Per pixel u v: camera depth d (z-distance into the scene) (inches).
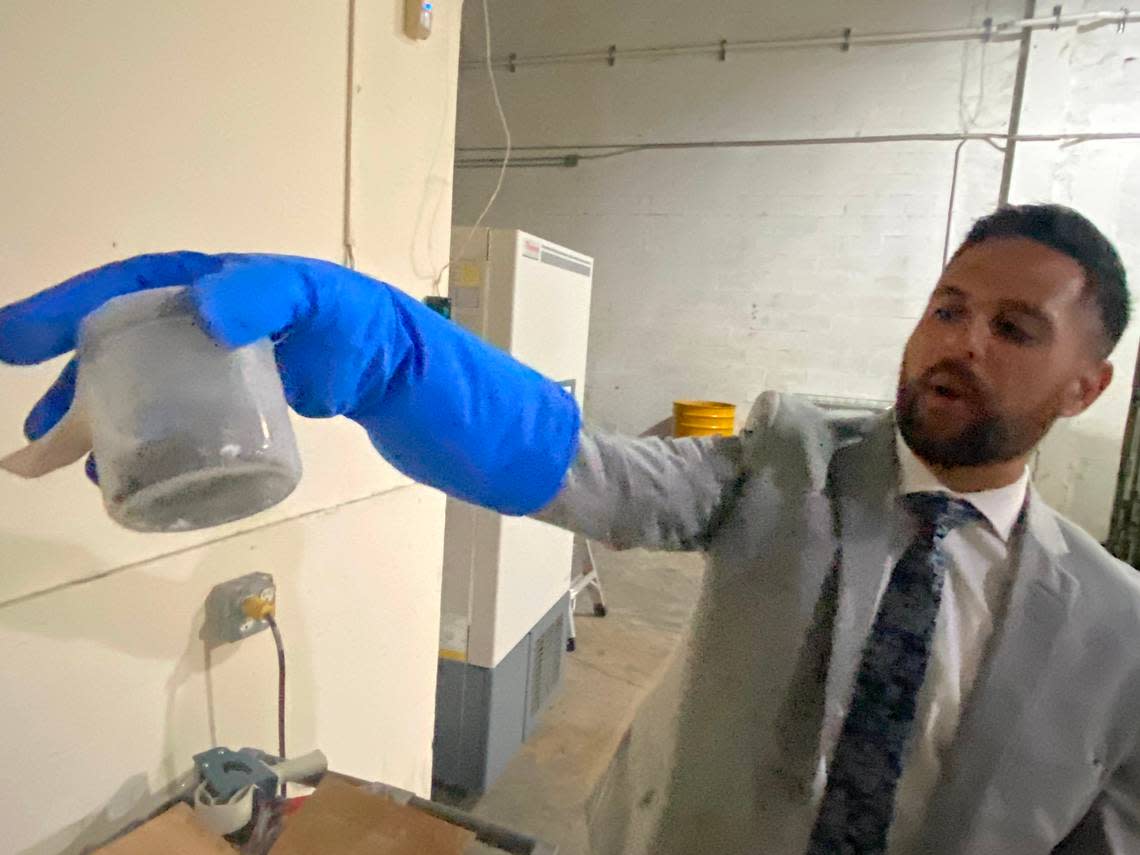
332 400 20.8
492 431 23.5
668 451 29.9
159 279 19.4
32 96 24.9
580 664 106.6
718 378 154.9
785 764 27.5
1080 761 25.0
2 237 24.5
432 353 22.4
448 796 77.8
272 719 38.9
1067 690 25.0
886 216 139.6
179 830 27.0
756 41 143.6
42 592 27.3
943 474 26.2
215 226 32.3
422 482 25.0
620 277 159.0
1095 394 24.7
